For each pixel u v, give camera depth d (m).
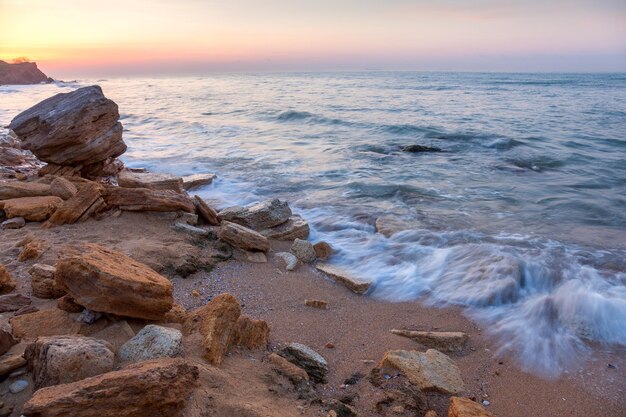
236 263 7.48
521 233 9.42
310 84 78.19
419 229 9.48
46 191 9.08
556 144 19.53
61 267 4.51
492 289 6.90
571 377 5.02
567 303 6.48
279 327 5.73
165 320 4.82
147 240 7.56
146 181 9.94
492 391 4.75
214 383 3.81
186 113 32.09
